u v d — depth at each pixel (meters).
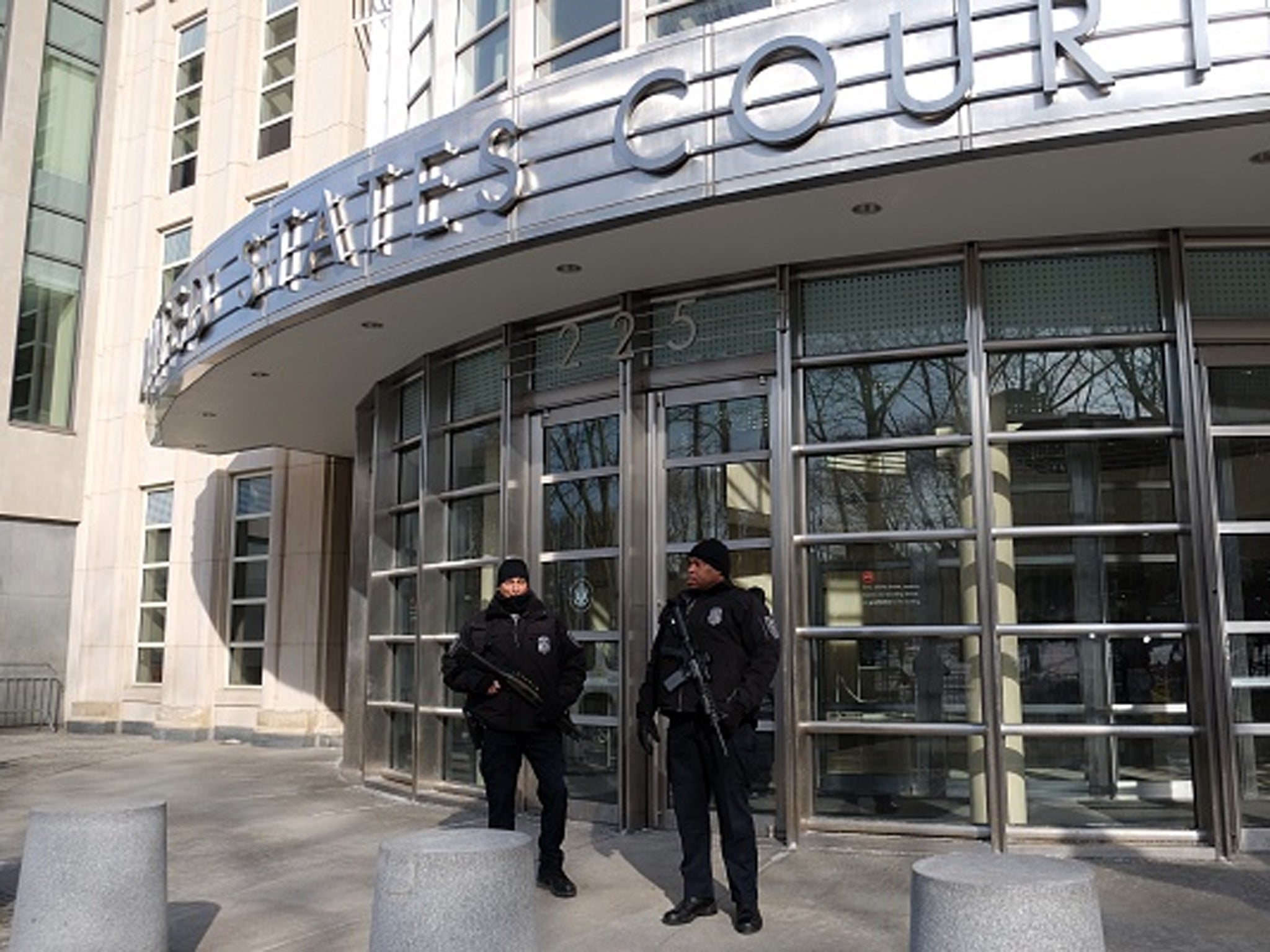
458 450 10.40
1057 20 6.17
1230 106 5.86
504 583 6.54
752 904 5.54
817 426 8.12
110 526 19.27
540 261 8.02
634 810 8.22
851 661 7.79
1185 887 6.23
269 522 17.11
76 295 20.09
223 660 17.31
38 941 4.88
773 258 8.05
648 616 8.50
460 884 4.24
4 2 19.64
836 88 6.54
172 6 20.09
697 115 6.92
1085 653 7.44
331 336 9.92
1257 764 7.20
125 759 14.29
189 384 11.69
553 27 9.13
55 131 20.09
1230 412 7.60
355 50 16.97
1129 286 7.71
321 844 8.16
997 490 7.66
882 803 7.60
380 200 8.42
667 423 8.72
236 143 17.95
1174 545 7.44
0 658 18.70
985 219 7.37
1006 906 3.50
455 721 10.11
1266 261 7.66
